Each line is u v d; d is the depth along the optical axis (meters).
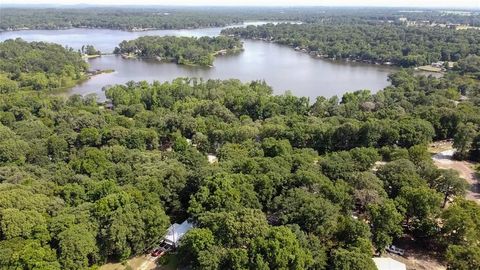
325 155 139.75
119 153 140.62
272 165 116.50
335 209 97.12
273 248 81.88
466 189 118.50
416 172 119.56
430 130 160.00
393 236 98.44
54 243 89.56
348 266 80.19
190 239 88.69
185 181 114.75
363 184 108.06
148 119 191.75
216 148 165.50
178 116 186.38
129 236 93.56
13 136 159.50
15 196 99.50
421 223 99.62
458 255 83.81
